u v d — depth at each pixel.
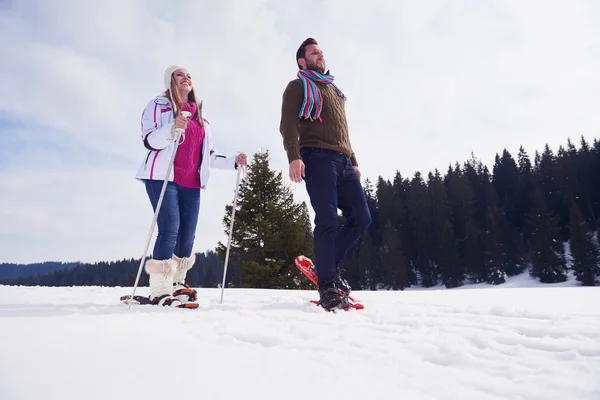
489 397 0.71
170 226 2.39
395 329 1.35
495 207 44.75
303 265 2.72
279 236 18.84
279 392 0.70
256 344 1.11
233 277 19.03
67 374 0.72
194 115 2.67
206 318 1.55
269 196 19.72
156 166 2.43
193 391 0.68
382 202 53.38
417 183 52.09
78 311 1.76
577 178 46.12
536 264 36.09
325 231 2.29
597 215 44.09
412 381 0.80
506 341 1.16
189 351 0.96
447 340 1.16
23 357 0.82
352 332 1.30
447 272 39.88
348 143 2.58
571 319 1.51
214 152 2.88
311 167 2.43
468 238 40.84
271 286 17.73
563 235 43.69
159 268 2.29
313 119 2.48
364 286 42.78
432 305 2.19
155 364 0.83
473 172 55.75
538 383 0.78
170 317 1.56
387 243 43.44
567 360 0.95
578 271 33.84
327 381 0.78
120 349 0.94
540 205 38.41
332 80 2.67
